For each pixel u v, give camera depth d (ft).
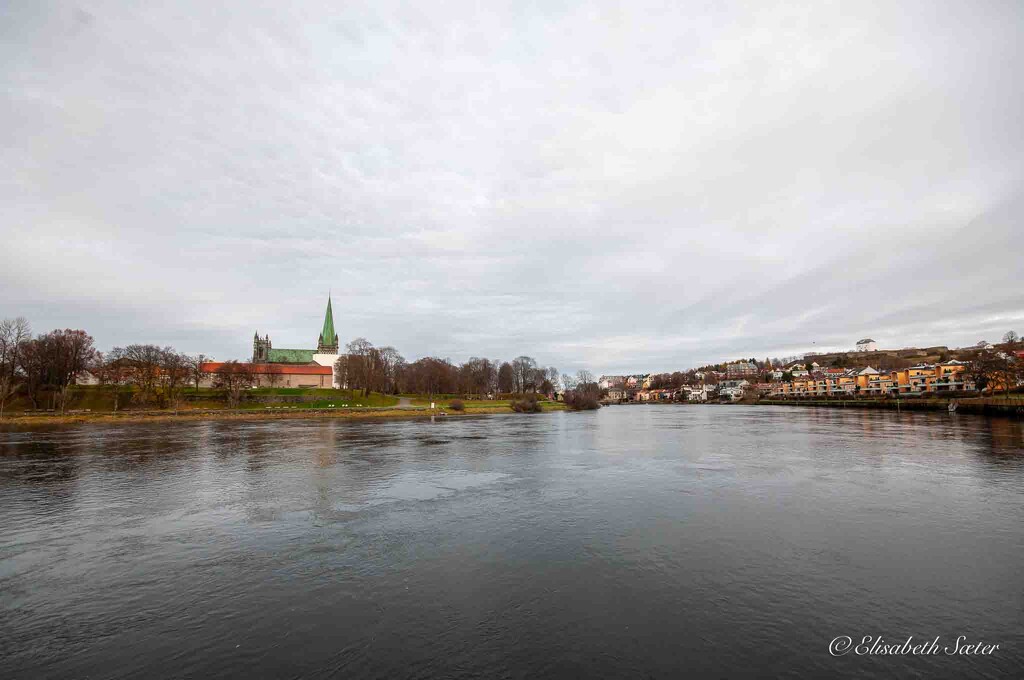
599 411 520.01
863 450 140.97
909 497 81.25
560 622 39.83
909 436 179.42
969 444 152.35
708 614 41.19
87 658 35.01
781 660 34.53
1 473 107.86
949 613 41.34
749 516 70.28
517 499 81.61
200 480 99.09
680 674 32.83
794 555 54.54
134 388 371.35
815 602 43.34
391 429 231.91
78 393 348.59
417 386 575.38
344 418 315.37
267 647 36.22
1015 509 73.41
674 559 53.42
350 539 60.64
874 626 39.24
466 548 57.16
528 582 47.52
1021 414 258.37
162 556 55.06
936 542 58.65
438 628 38.91
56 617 41.09
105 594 45.32
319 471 109.60
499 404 466.29
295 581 47.98
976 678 32.63
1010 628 38.91
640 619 40.32
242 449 149.79
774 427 237.66
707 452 140.67
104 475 104.99
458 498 82.58
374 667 33.71
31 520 70.08
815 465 114.73
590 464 119.24
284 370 531.09
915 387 547.08
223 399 384.88
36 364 326.65
